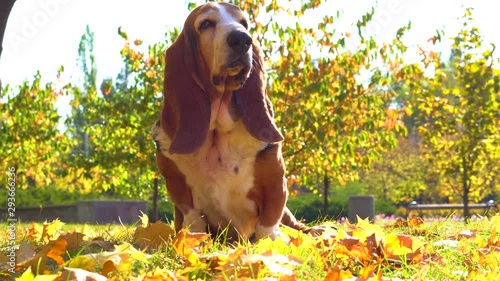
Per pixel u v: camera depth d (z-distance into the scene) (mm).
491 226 5812
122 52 13266
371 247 3902
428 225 5996
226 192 4684
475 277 3398
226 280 2836
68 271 2908
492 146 15156
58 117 17734
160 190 18422
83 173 16094
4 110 17266
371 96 11664
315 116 11258
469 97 14633
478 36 14539
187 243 3789
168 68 4816
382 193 28906
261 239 4242
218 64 4469
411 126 32781
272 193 4699
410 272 3576
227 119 4578
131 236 4930
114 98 15133
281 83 11031
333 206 23391
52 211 18625
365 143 13023
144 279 2939
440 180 21422
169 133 4777
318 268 3469
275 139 4598
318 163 11812
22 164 18703
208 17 4621
